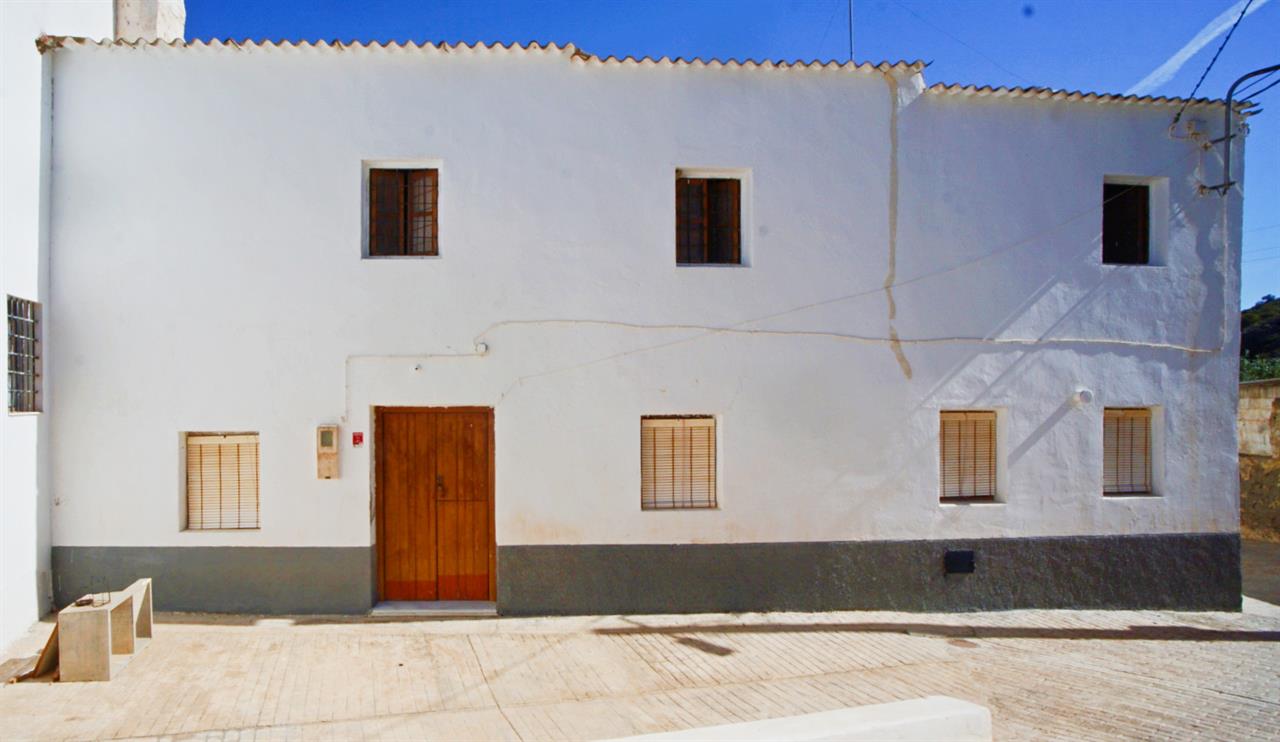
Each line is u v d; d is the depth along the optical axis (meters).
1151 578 8.48
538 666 6.36
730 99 7.95
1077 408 8.41
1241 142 8.79
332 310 7.57
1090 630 7.73
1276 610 8.66
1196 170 8.70
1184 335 8.64
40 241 7.21
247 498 7.63
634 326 7.81
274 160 7.55
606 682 6.05
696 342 7.87
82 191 7.45
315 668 6.14
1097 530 8.41
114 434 7.42
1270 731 5.36
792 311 8.00
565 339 7.74
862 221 8.12
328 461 7.45
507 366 7.68
